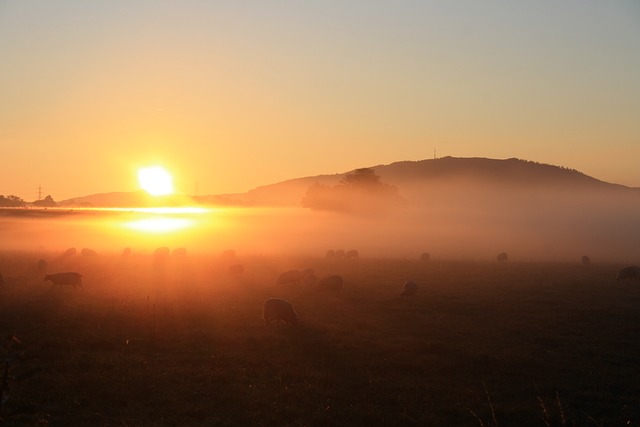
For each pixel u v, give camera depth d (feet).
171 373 51.44
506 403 47.21
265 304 73.36
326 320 76.43
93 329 66.54
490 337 69.92
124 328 67.62
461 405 45.98
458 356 60.59
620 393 51.03
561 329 75.05
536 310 87.35
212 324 71.67
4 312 73.31
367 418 42.50
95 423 39.73
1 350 54.08
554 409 45.75
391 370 55.11
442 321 78.13
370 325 74.28
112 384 47.93
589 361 60.34
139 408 43.04
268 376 51.98
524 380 53.67
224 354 58.29
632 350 65.41
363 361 57.57
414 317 80.48
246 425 40.52
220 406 44.09
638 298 100.48
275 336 66.49
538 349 64.90
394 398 47.09
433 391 49.47
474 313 84.79
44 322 69.00
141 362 54.60
